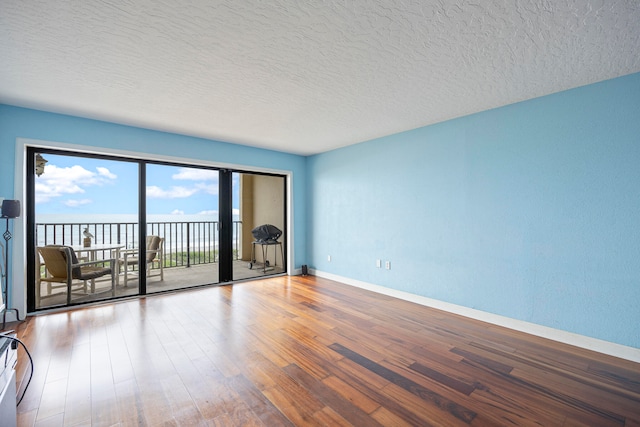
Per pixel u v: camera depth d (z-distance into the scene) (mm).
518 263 2797
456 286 3266
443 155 3398
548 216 2613
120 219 3732
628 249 2227
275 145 4617
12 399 1384
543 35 1754
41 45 1877
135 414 1589
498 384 1896
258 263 5121
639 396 1772
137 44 1879
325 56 2023
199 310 3303
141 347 2381
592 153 2383
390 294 3957
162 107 2986
